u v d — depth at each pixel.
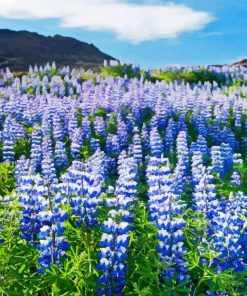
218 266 6.92
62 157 15.59
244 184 13.57
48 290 6.51
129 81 31.61
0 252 6.27
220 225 7.29
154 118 19.78
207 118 22.08
